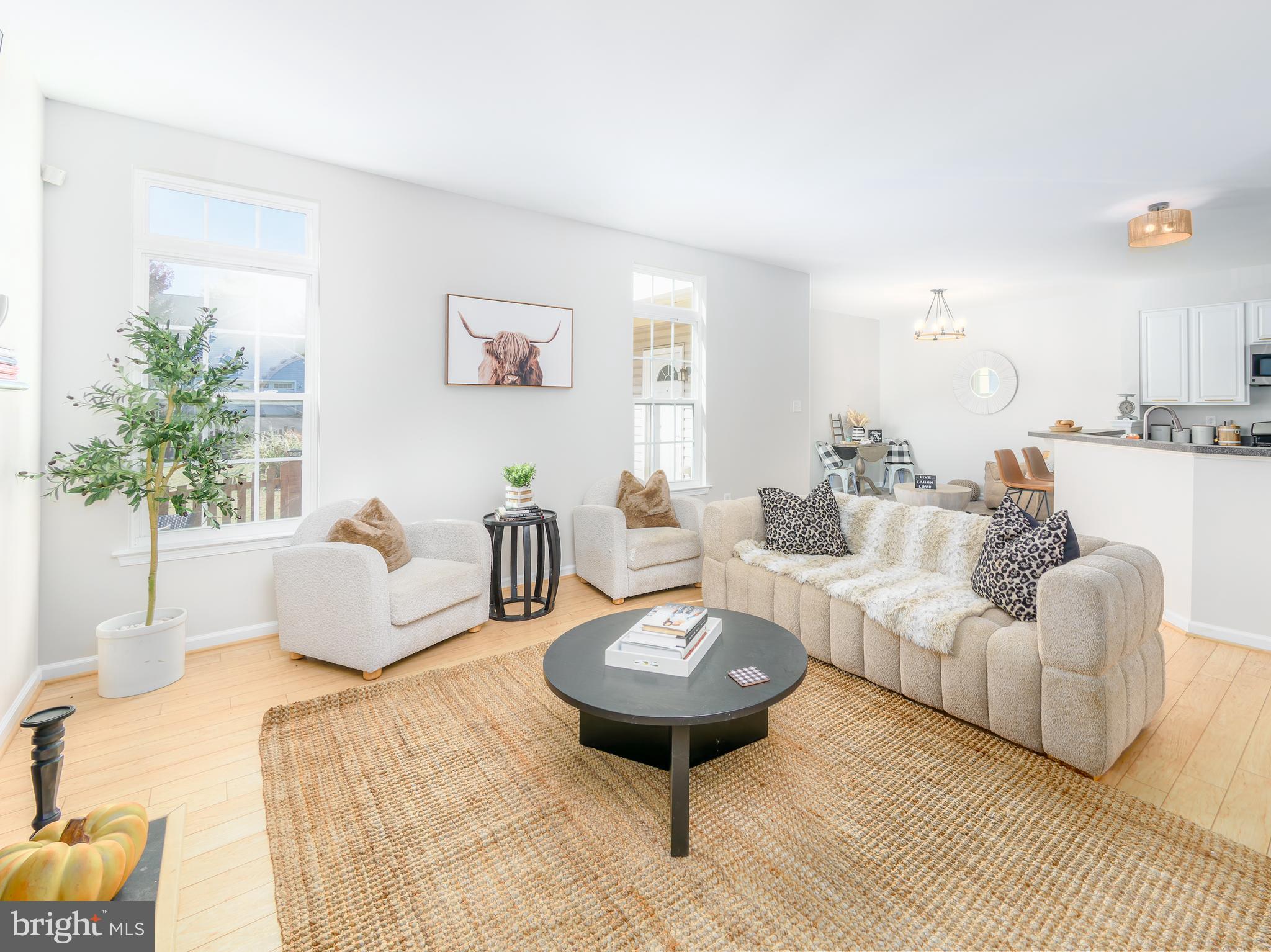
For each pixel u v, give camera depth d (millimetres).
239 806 1800
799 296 5750
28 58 2316
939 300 7027
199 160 2945
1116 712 1875
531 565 4262
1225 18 2074
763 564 3111
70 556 2689
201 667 2803
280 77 2469
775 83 2514
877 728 2225
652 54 2314
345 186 3359
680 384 5086
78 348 2682
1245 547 2994
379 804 1793
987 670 2119
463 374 3779
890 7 2035
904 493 5297
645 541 3816
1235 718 2268
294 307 3293
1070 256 5164
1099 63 2357
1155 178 3500
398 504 3604
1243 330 5449
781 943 1300
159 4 2008
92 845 948
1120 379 6367
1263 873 1488
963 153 3166
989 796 1810
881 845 1606
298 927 1352
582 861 1558
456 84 2527
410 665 2826
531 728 2244
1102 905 1394
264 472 3238
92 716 2332
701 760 1943
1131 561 2059
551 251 4164
